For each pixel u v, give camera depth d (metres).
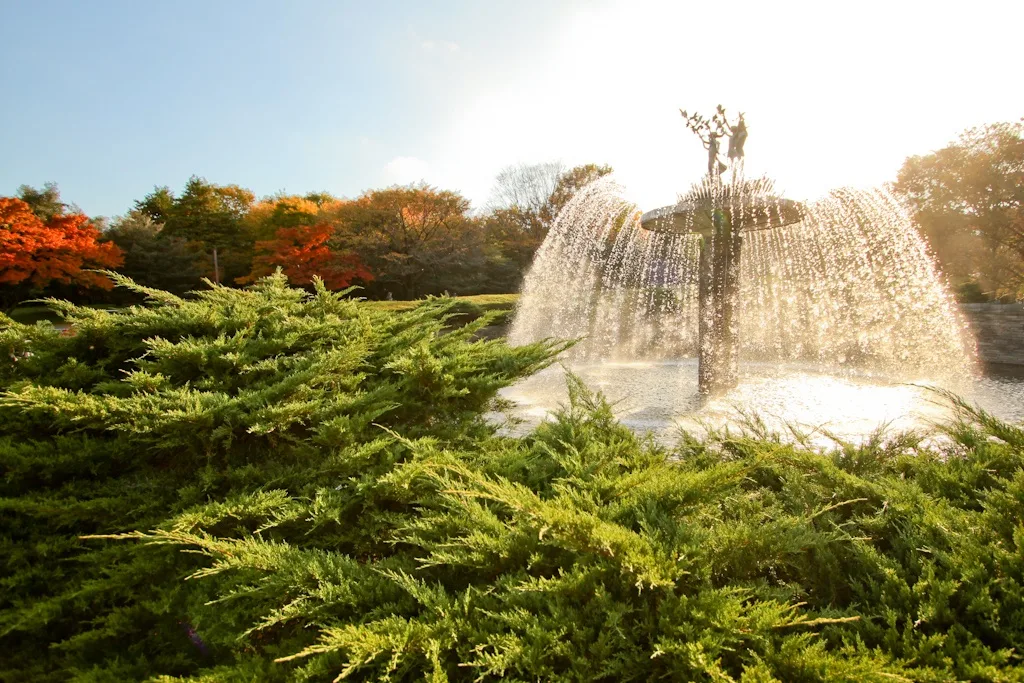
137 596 2.05
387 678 1.32
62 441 2.39
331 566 1.77
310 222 34.09
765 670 1.20
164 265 33.47
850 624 1.46
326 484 2.41
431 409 3.10
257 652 1.75
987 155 16.50
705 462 2.63
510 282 37.44
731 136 8.14
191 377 2.92
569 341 3.68
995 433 2.26
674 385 8.75
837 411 6.37
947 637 1.31
